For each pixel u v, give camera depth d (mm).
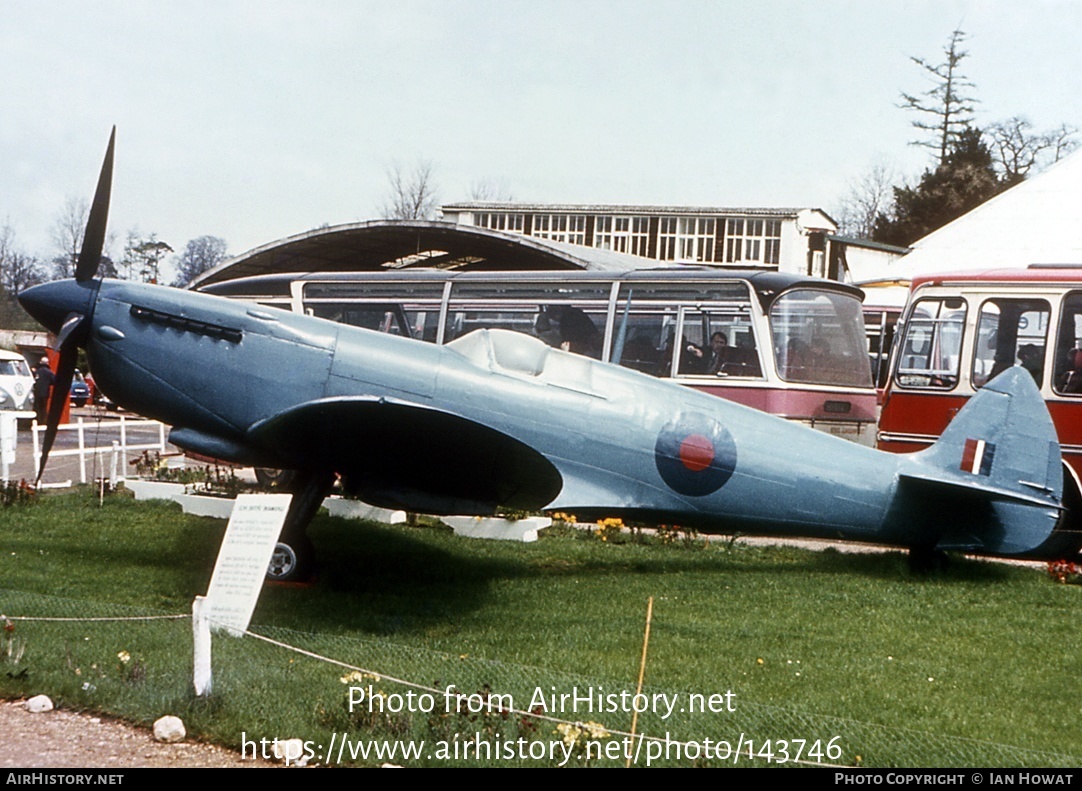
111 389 10062
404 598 9367
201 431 10086
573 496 10492
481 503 10117
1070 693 7043
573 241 45469
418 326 15586
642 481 10664
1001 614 9242
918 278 13969
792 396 13727
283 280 16547
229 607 6730
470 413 10133
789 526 10945
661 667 7281
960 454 10883
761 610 9156
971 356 13469
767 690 6863
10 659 6570
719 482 10766
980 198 63062
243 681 6277
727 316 14008
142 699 5906
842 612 9156
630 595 9664
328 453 9594
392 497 9969
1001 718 6480
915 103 65625
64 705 5961
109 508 13711
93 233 10188
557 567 11070
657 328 14320
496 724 5605
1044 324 13195
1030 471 10711
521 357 10445
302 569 9883
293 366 9875
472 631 8258
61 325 10125
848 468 10883
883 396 13992
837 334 14328
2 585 9195
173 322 9922
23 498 13758
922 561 11141
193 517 13086
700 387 13992
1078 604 9719
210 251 95875
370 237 26969
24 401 30781
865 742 5746
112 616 7922
